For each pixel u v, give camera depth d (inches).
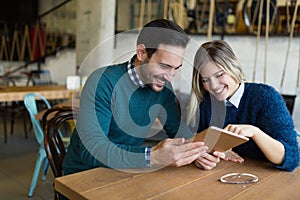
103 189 42.9
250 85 62.3
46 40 294.2
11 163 139.6
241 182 47.4
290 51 137.6
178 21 161.2
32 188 108.7
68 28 292.4
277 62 141.3
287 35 136.9
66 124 122.5
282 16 156.9
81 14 202.4
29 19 334.3
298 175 51.3
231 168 53.7
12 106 184.5
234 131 52.7
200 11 170.6
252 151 60.0
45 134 64.6
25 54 297.4
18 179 122.2
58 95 159.2
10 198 106.5
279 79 141.3
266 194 43.6
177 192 43.1
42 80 281.3
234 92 60.4
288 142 54.7
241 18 160.1
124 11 210.5
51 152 63.2
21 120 225.1
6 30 299.6
